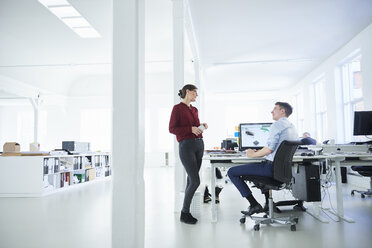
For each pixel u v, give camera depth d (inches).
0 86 358.6
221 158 114.6
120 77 76.4
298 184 135.0
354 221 115.7
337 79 284.5
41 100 439.5
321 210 137.7
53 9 247.1
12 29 288.0
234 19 218.2
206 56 306.3
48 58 367.6
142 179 78.7
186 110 120.3
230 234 102.3
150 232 106.0
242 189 114.3
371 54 217.5
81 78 498.0
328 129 301.3
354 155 116.3
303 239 95.2
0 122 538.3
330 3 192.7
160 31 299.0
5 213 144.6
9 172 201.3
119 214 74.4
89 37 312.0
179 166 145.3
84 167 263.4
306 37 251.1
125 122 75.7
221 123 541.6
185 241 95.0
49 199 186.2
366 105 223.9
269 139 107.7
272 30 238.1
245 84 444.5
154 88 497.0
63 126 507.2
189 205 119.0
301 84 407.8
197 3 193.6
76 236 103.3
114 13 77.2
